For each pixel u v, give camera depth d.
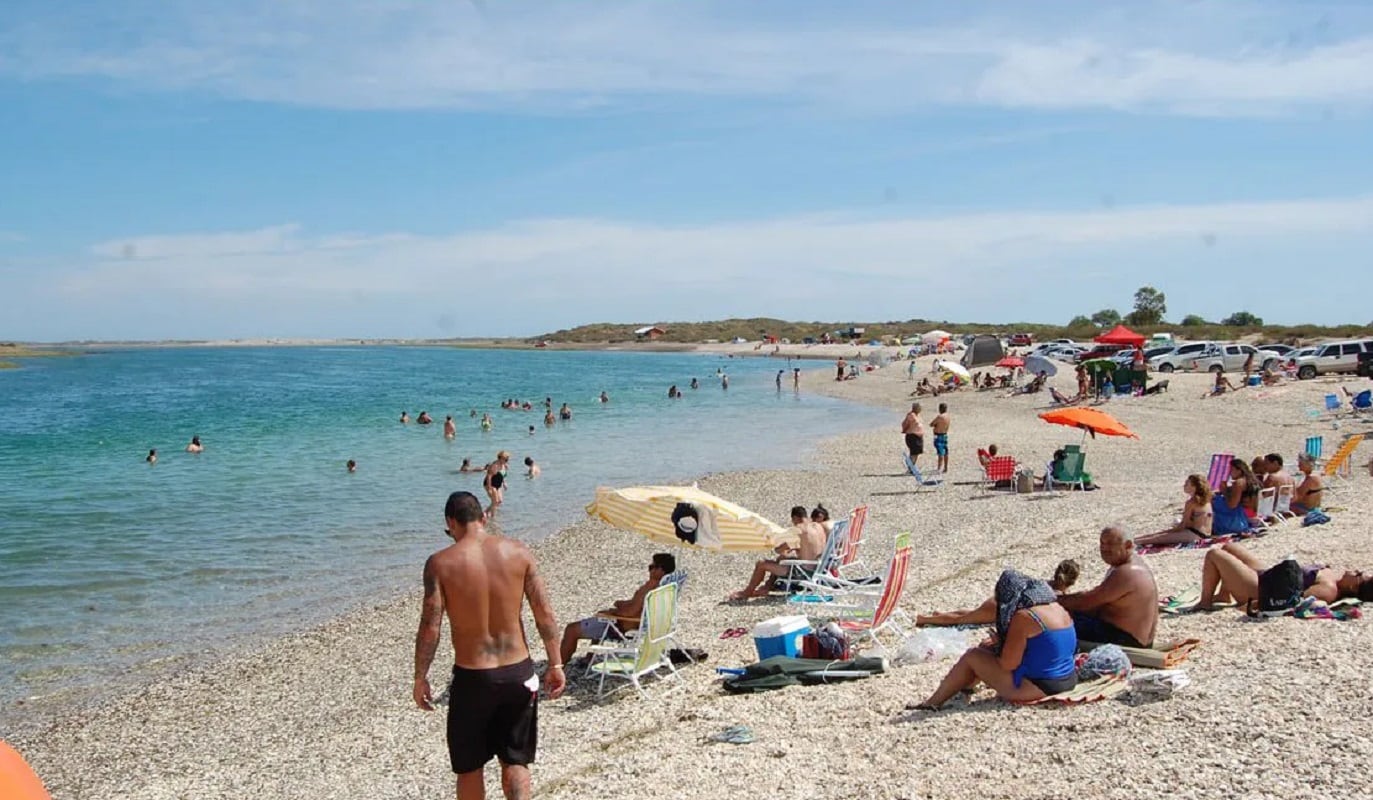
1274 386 40.03
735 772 6.97
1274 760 5.96
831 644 9.64
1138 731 6.64
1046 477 21.59
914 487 23.89
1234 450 26.97
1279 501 15.01
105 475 29.98
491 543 5.94
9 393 74.00
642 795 6.78
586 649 11.95
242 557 18.59
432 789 7.98
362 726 10.02
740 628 12.03
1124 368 42.97
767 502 22.77
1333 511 14.99
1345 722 6.42
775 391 66.75
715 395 64.38
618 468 30.73
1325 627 8.73
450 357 181.00
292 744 9.68
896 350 117.44
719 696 9.21
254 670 12.30
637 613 10.95
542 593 6.00
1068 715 7.10
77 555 18.78
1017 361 54.78
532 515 23.17
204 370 121.38
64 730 10.56
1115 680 7.54
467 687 5.79
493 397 66.62
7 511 23.55
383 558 18.47
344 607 15.17
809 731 7.70
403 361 157.75
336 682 11.70
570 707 9.52
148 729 10.50
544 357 172.75
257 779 8.77
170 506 24.23
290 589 16.31
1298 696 6.95
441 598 5.81
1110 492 20.64
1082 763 6.23
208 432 43.12
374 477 29.39
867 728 7.54
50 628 14.23
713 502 12.05
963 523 18.36
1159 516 16.81
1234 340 86.12
